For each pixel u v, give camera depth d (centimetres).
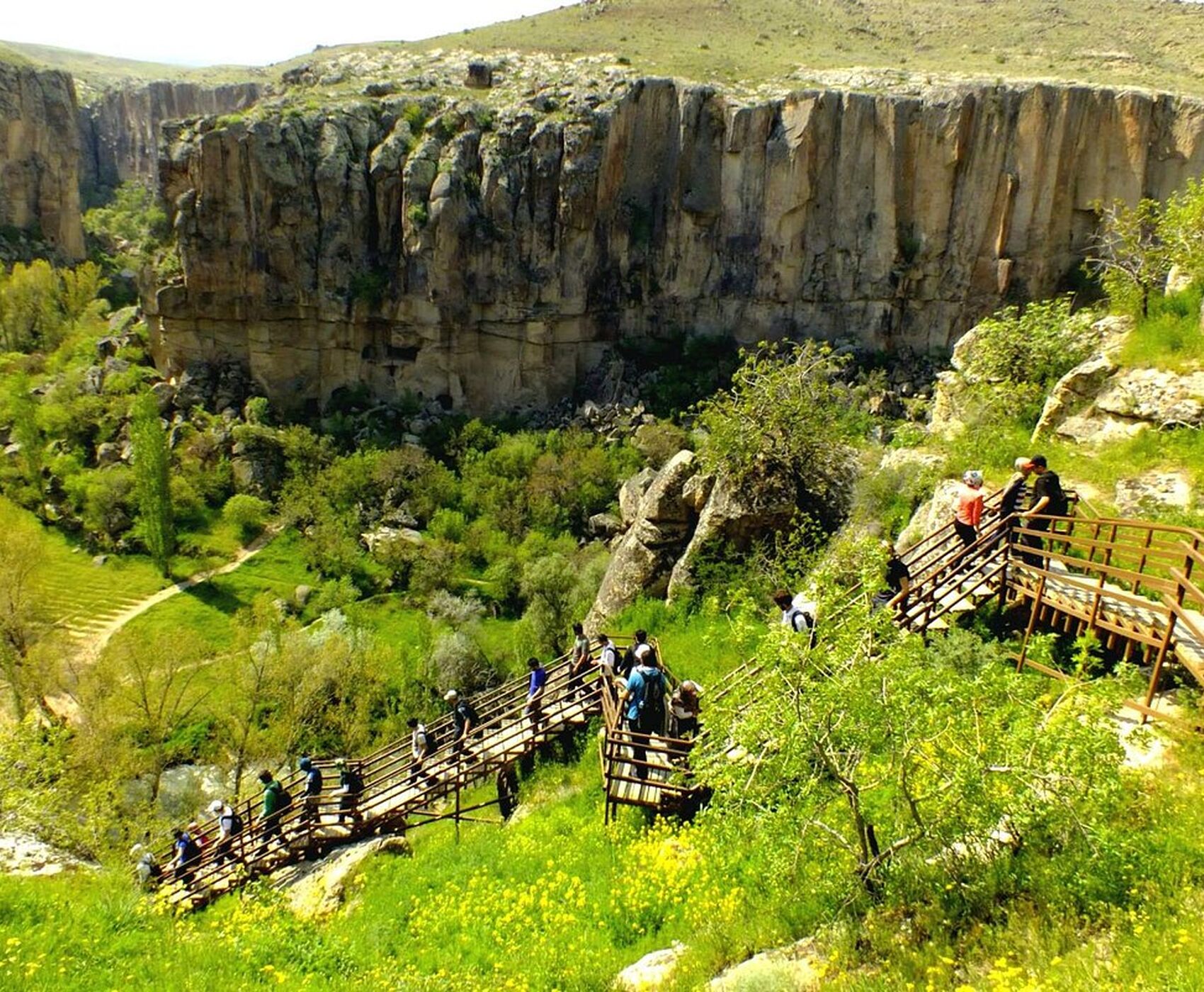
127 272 11919
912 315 6769
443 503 6222
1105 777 771
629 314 7388
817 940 862
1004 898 821
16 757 2359
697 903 1063
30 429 6450
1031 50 8988
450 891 1330
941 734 803
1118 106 6056
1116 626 1152
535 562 5131
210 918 1650
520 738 1880
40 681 3966
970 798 785
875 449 2694
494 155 6988
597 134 6875
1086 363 2069
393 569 5594
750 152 6862
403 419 7088
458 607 5078
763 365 2575
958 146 6319
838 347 6825
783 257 6906
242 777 3638
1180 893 739
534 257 7069
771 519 2347
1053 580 1313
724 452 2392
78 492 6294
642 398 6912
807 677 830
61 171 12462
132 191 15862
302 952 1085
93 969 962
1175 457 1742
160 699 3981
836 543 2178
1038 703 916
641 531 2620
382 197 7081
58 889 1284
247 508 6109
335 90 7825
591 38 9475
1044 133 6159
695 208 7044
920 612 1348
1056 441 2034
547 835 1430
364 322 7238
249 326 7200
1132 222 2391
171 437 6700
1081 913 767
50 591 5362
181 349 7275
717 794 892
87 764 3194
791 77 7556
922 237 6569
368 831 1831
